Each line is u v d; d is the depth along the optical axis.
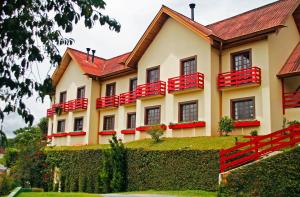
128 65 26.59
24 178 21.70
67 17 5.82
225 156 15.25
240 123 19.94
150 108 24.83
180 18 22.86
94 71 31.48
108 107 29.44
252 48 20.38
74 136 31.61
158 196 14.80
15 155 24.31
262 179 12.81
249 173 13.12
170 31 24.34
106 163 19.88
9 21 5.45
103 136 30.05
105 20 6.22
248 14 23.50
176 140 20.20
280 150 13.94
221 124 19.69
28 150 22.77
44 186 23.61
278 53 20.36
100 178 20.77
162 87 23.84
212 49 21.52
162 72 24.36
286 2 21.86
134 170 19.19
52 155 26.05
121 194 16.41
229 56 21.52
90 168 22.47
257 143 13.75
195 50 22.31
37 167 23.27
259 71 19.64
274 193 12.49
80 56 33.25
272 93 19.28
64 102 33.66
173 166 17.20
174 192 16.03
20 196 16.09
